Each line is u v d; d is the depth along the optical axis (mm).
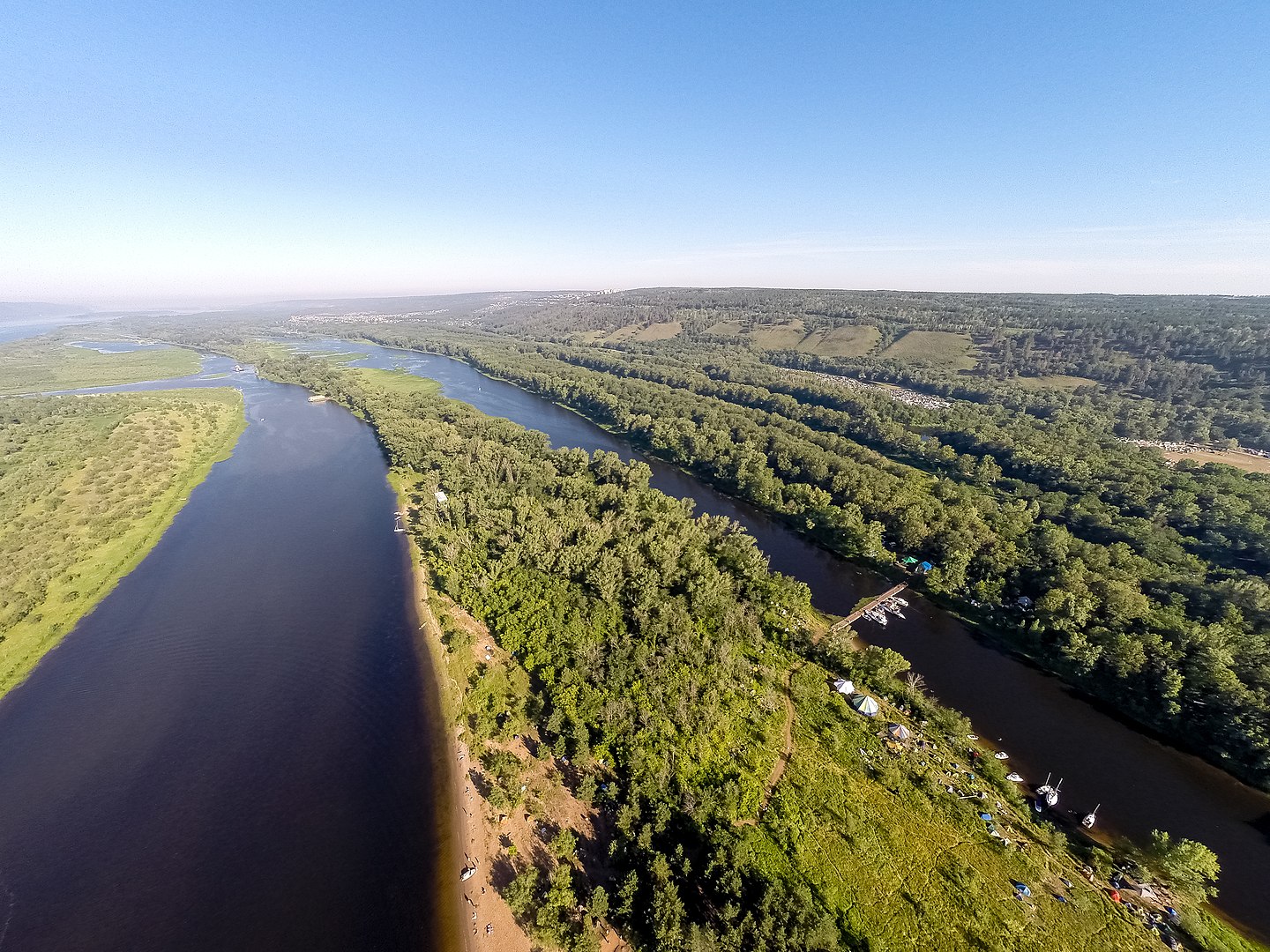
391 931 53094
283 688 84438
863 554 121812
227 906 55562
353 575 115562
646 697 73125
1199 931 50688
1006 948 48938
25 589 104000
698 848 56562
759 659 84562
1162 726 76250
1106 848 60312
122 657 91875
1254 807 65812
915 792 63531
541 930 50156
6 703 82938
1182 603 91562
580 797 62938
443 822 63156
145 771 71125
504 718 75625
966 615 101875
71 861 60438
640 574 96875
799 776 64938
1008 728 77000
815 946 45969
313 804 66062
